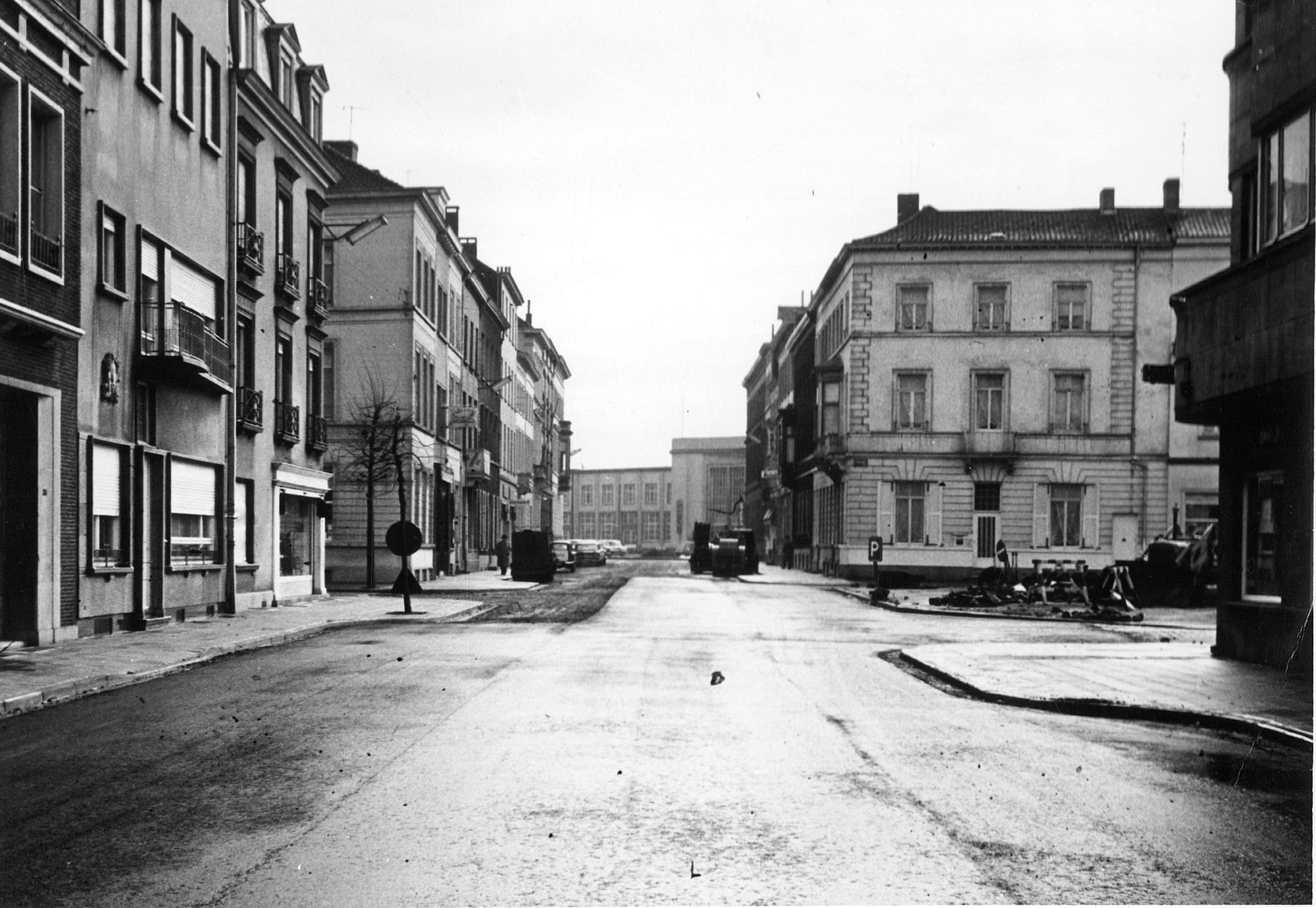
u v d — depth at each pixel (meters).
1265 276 14.21
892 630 23.25
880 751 9.14
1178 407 16.83
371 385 40.03
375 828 6.46
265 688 12.63
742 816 6.81
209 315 23.48
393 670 14.43
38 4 16.09
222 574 23.75
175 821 6.62
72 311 17.36
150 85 20.41
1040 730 10.61
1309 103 13.95
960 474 48.91
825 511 57.69
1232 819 6.98
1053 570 34.91
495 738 9.41
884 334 49.38
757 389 105.19
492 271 67.19
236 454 24.78
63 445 17.22
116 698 11.86
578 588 40.41
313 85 31.45
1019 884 5.50
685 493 129.38
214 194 23.66
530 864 5.77
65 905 5.12
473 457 55.25
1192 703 11.95
